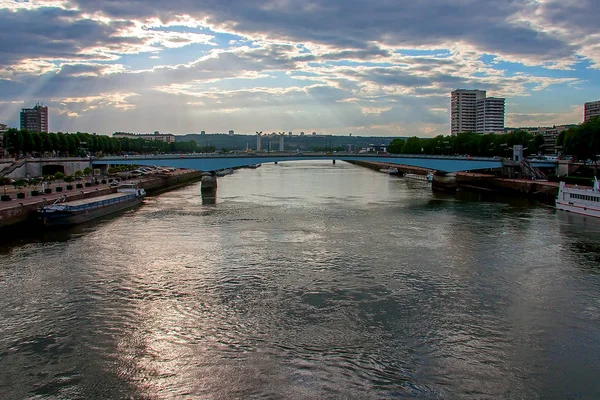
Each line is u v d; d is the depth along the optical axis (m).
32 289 58.75
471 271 66.25
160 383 39.38
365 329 48.09
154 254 74.62
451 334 47.16
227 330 47.97
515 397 37.62
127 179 181.50
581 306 54.12
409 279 62.69
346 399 37.28
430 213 115.38
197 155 188.00
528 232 91.75
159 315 51.44
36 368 41.34
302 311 52.31
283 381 39.50
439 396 37.62
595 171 154.88
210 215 112.38
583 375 40.38
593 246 80.38
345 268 67.25
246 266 68.19
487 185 190.25
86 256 73.38
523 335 47.12
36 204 101.94
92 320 50.22
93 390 38.47
